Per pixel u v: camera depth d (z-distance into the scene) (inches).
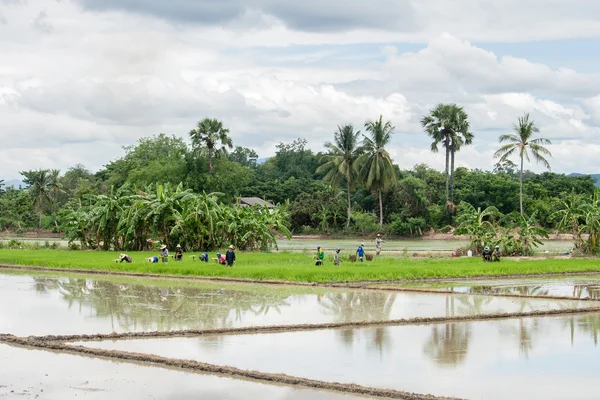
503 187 3838.6
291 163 5698.8
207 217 2236.7
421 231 3725.4
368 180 3558.1
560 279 1594.5
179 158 4220.0
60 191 4753.9
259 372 693.3
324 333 907.4
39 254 2146.9
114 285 1413.6
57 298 1213.1
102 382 669.9
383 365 738.8
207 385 660.7
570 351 810.2
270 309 1094.4
